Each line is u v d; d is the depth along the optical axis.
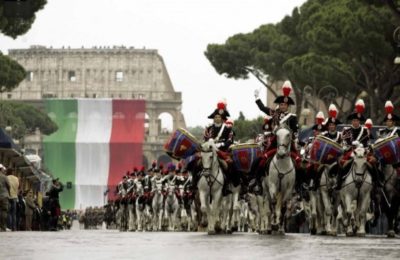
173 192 79.94
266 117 49.97
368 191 51.16
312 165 52.56
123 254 31.56
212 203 50.09
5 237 46.28
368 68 122.12
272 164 48.78
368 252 32.91
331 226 53.53
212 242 39.44
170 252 32.53
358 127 52.69
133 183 89.06
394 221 58.69
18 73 156.62
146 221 84.75
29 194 84.75
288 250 33.72
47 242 39.53
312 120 168.88
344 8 119.19
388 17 112.50
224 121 51.19
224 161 49.94
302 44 147.38
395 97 125.81
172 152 51.25
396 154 52.03
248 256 30.61
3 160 100.88
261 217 54.28
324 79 124.94
